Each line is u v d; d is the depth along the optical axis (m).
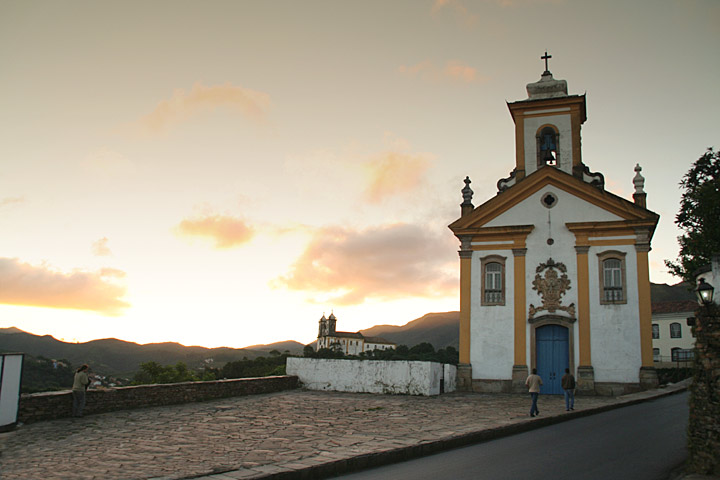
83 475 9.76
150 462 10.88
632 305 25.56
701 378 10.05
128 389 19.14
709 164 35.53
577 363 25.80
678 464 11.05
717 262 9.95
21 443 13.02
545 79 30.33
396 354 133.25
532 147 29.19
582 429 15.77
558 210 27.39
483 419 17.11
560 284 26.69
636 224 25.92
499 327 27.25
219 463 10.75
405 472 10.74
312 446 12.58
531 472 10.48
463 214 29.27
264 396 24.20
